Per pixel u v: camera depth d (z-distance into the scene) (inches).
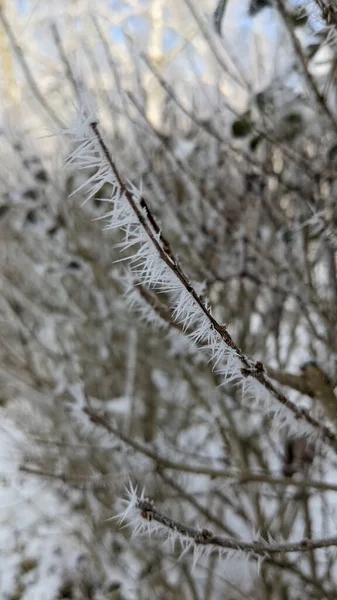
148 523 46.1
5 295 135.7
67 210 117.3
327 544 52.6
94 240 124.8
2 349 137.6
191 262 92.2
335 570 99.7
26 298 139.9
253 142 85.8
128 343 136.3
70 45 137.3
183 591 116.0
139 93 109.8
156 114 124.6
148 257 38.0
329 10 48.7
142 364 134.7
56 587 121.0
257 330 113.7
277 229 96.3
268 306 106.3
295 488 101.7
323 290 97.2
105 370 138.0
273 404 49.8
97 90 107.4
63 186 121.1
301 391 59.4
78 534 125.5
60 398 118.0
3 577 126.6
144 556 113.7
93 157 34.9
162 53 149.7
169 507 105.9
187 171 96.9
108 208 91.4
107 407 121.4
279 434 105.5
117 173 35.1
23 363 133.9
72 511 128.3
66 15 149.0
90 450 110.3
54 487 122.0
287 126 87.8
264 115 85.6
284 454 100.0
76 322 134.6
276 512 102.5
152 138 109.0
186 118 122.4
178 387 133.8
